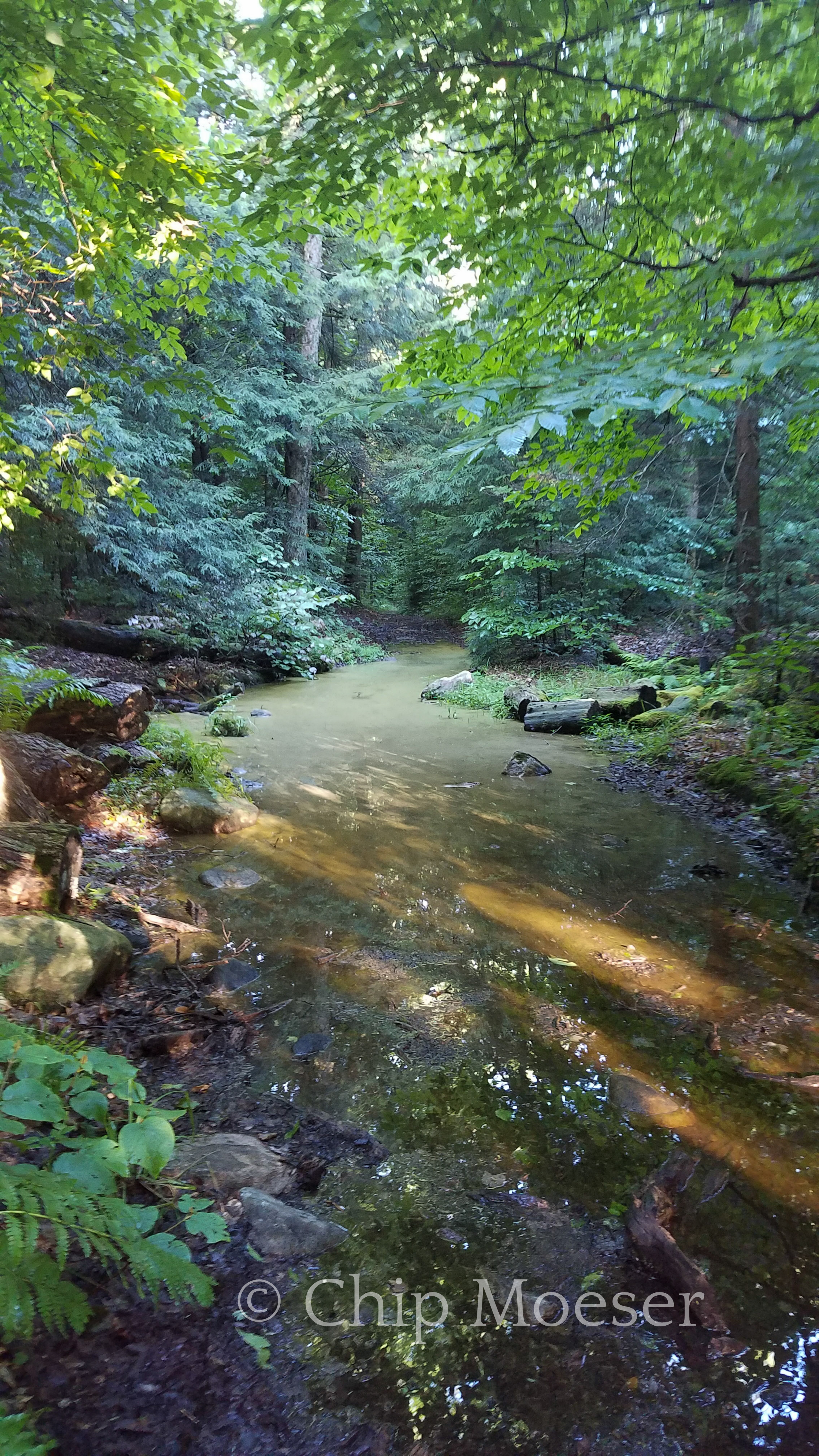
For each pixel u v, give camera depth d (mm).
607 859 5305
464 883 4863
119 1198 1875
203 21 2629
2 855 3422
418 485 16031
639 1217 2277
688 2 2406
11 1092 1757
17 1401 1514
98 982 3287
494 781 7145
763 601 9156
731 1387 1816
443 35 2414
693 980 3764
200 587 12164
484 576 14555
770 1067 3096
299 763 7602
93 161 3182
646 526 12211
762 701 7852
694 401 2076
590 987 3672
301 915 4348
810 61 2391
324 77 2590
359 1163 2494
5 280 4047
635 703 9227
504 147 2801
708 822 6102
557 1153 2586
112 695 6316
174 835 5469
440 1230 2230
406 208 3389
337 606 20500
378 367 15367
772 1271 2162
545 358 2682
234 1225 2121
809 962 3953
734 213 2797
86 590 11344
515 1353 1865
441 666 14727
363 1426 1649
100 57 2801
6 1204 1611
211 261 3723
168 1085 2752
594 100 2693
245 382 13453
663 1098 2885
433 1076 2971
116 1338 1715
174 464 12234
